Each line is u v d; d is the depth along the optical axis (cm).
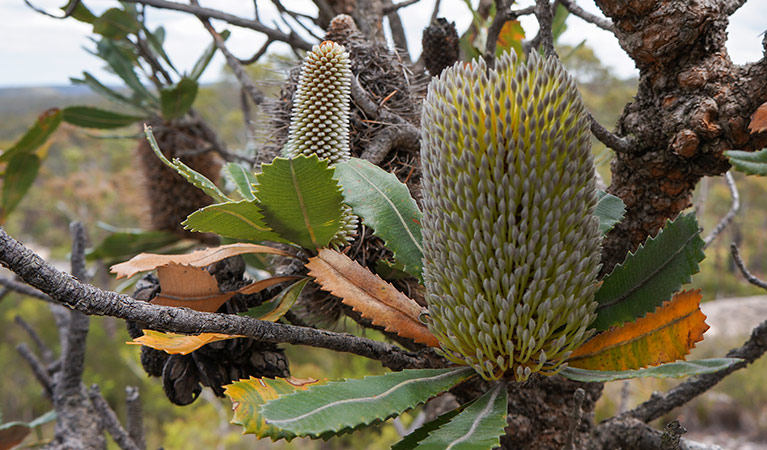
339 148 45
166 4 68
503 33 68
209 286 40
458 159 36
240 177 49
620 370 38
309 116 45
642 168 45
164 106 86
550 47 43
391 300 40
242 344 42
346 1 73
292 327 39
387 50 53
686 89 42
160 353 44
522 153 35
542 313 36
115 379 432
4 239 32
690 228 37
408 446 37
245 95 91
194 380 43
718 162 42
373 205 41
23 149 94
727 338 373
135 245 96
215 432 367
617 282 39
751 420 297
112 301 34
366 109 48
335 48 45
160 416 434
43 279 33
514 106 35
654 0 42
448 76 36
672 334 38
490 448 33
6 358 512
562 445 51
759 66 41
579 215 36
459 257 37
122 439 65
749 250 607
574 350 39
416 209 42
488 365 37
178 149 94
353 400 35
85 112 92
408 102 51
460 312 37
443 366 43
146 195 99
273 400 34
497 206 36
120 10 86
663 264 38
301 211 40
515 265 36
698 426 305
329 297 48
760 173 33
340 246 45
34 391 489
